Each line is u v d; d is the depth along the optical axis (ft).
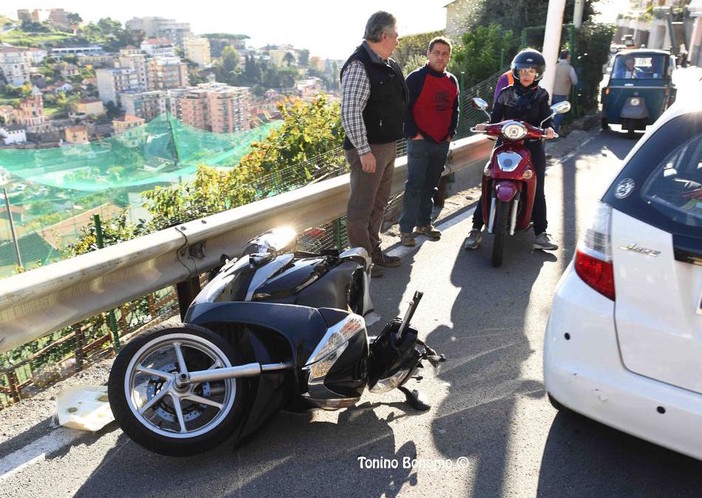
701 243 8.43
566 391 9.50
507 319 15.74
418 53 59.16
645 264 8.82
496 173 18.76
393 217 24.39
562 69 44.34
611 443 10.80
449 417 11.59
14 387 14.66
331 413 11.73
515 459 10.40
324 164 26.40
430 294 17.25
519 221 19.72
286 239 12.16
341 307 11.88
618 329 9.02
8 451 10.57
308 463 10.27
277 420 11.49
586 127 50.29
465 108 37.11
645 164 9.43
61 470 10.11
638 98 44.91
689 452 8.60
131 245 12.94
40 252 24.35
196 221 14.58
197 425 10.47
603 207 9.48
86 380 12.91
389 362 11.08
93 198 32.89
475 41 47.37
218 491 9.62
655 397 8.68
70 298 11.94
